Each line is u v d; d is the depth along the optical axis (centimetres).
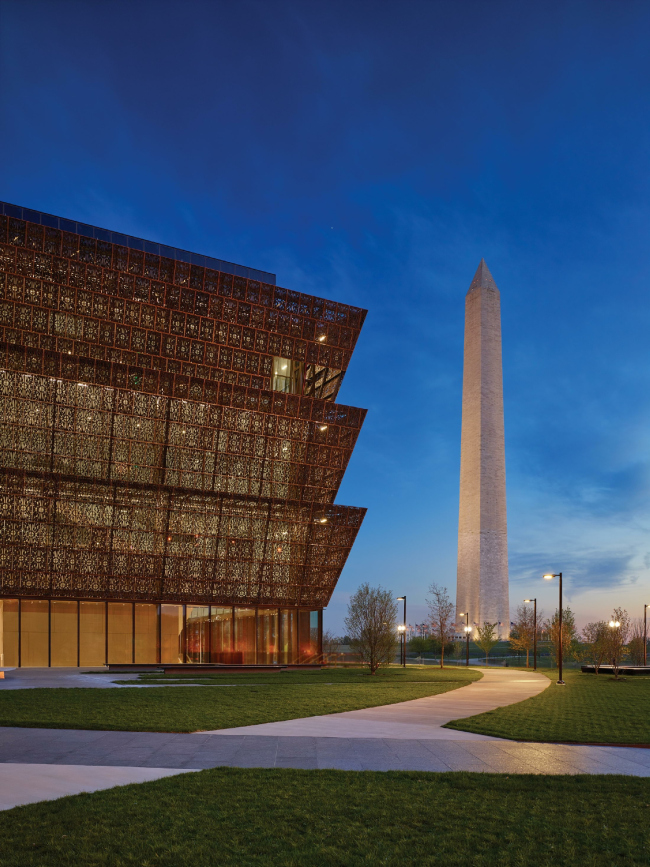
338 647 8194
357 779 1339
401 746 1741
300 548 6425
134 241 6216
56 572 5481
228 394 6178
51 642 5506
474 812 1144
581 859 938
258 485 6309
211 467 6106
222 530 6106
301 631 6488
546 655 9619
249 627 6259
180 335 6178
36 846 947
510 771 1462
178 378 5988
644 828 1072
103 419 5691
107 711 2306
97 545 5616
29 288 5628
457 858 934
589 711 2627
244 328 6456
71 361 5594
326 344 6838
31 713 2227
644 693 3622
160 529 5866
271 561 6312
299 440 6475
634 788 1314
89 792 1213
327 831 1034
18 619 5422
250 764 1477
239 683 3906
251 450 6272
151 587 5838
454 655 9962
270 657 6303
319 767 1462
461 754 1647
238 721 2120
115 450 5738
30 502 5381
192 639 5997
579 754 1680
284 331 6638
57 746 1658
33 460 5466
